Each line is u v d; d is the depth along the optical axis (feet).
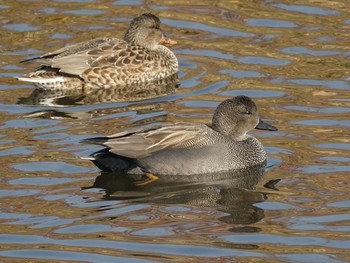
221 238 46.73
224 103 57.36
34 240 46.50
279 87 67.31
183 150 54.95
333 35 75.97
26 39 75.82
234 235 46.98
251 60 72.23
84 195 51.60
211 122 61.57
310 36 75.87
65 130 60.39
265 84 67.87
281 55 72.79
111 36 76.74
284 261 44.34
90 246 45.85
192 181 53.98
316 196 51.47
